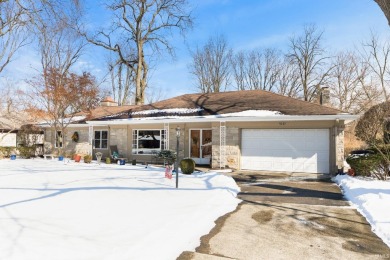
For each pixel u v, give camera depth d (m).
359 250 4.50
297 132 14.45
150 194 7.91
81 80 21.42
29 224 5.02
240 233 5.19
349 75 33.06
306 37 37.69
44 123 22.73
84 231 4.73
